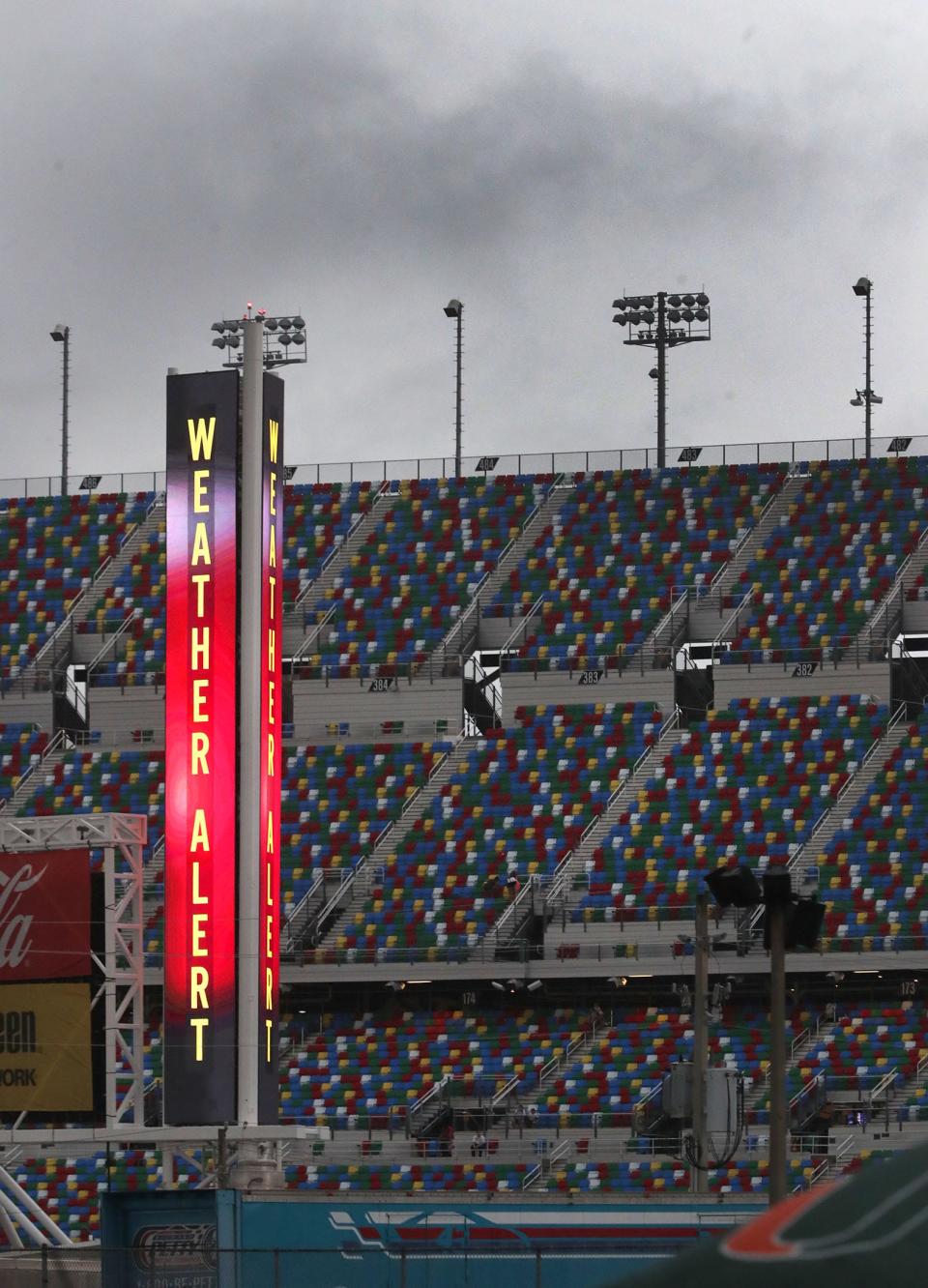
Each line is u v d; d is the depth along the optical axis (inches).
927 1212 1015.6
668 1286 1016.9
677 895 7234.3
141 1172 6737.2
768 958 6978.4
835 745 7657.5
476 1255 3590.1
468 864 7519.7
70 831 5777.6
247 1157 5369.1
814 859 7278.5
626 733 7839.6
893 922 7003.0
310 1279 3666.3
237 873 5433.1
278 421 5689.0
